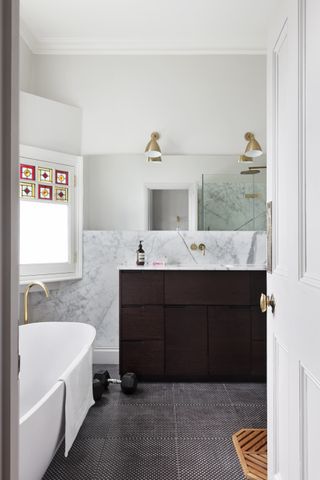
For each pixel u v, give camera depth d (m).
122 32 3.36
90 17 3.12
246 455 1.96
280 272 1.31
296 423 1.05
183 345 3.03
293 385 1.09
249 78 3.52
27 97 3.25
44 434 1.59
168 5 2.95
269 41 1.50
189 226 3.51
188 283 3.03
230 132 3.53
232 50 3.49
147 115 3.54
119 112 3.54
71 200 3.46
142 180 3.52
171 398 2.73
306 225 1.01
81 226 3.50
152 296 3.04
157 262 3.45
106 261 3.52
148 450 2.03
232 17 3.12
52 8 2.99
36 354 2.56
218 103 3.53
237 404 2.63
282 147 1.33
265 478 1.75
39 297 3.47
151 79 3.53
